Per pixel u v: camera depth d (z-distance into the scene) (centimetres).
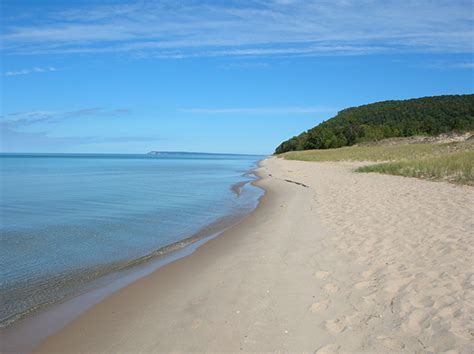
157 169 5050
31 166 6306
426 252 633
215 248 841
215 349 402
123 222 1212
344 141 7788
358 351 373
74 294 601
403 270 563
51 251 866
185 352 402
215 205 1546
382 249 679
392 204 1095
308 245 766
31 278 682
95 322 496
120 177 3388
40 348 436
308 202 1351
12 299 585
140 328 469
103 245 920
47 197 1877
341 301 487
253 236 922
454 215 877
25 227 1146
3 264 767
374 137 7462
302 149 8688
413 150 3753
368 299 482
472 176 1505
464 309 421
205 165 6706
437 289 480
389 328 407
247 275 627
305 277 588
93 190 2219
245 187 2266
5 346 442
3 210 1469
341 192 1479
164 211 1416
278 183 2295
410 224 832
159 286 617
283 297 520
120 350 420
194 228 1102
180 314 498
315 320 445
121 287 624
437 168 1728
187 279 641
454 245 647
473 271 523
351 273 581
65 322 500
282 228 965
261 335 422
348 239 770
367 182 1728
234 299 531
